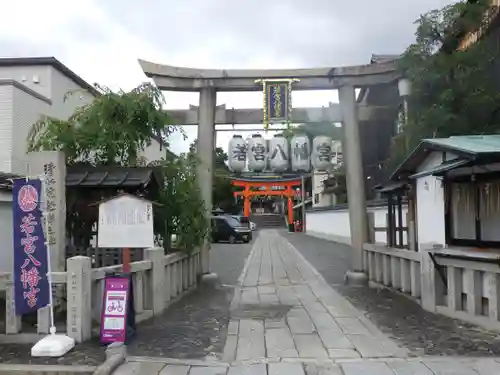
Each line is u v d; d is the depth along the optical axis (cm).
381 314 799
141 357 564
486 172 727
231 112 1194
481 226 752
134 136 977
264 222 6269
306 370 520
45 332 616
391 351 583
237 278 1308
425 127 1010
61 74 1620
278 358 564
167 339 648
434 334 653
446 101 984
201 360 557
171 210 976
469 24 1022
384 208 1856
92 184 889
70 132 972
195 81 1142
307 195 4891
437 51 1062
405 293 914
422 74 1020
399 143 1191
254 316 805
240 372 517
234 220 2977
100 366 510
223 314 820
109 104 971
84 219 955
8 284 623
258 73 1134
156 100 1015
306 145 1194
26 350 584
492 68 1014
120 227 655
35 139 1154
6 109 1305
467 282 702
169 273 891
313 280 1248
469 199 788
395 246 1069
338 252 2127
